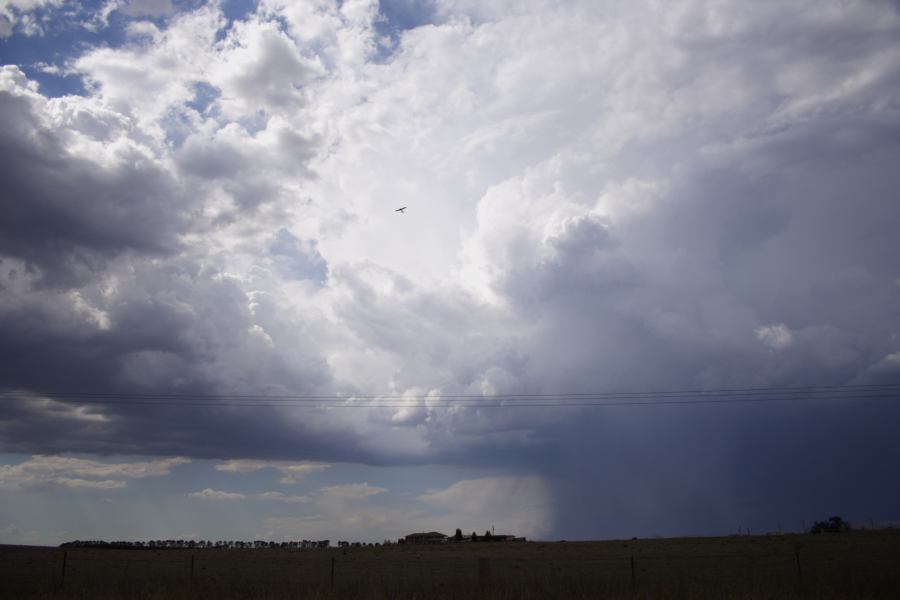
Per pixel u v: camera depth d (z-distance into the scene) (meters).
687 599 31.69
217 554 101.75
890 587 33.09
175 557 91.19
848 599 31.66
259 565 75.75
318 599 33.94
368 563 78.56
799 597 31.64
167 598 34.47
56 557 84.25
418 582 42.00
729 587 33.81
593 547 105.56
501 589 35.62
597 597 32.88
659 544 104.19
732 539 105.38
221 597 34.41
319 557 95.00
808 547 79.06
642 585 36.03
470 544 137.50
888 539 84.75
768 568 55.50
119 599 34.31
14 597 34.59
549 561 75.94
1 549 100.19
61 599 34.06
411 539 157.88
